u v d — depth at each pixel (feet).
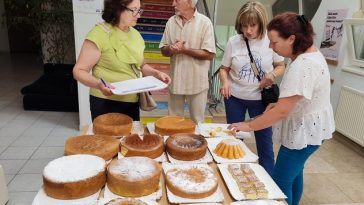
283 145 4.78
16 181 7.73
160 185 3.63
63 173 3.34
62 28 16.29
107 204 3.04
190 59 7.42
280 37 4.17
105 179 3.55
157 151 4.22
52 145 9.94
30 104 13.10
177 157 4.23
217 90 12.58
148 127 5.26
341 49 11.19
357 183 8.44
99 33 4.84
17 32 25.25
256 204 3.31
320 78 4.18
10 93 15.34
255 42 6.23
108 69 5.08
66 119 12.35
